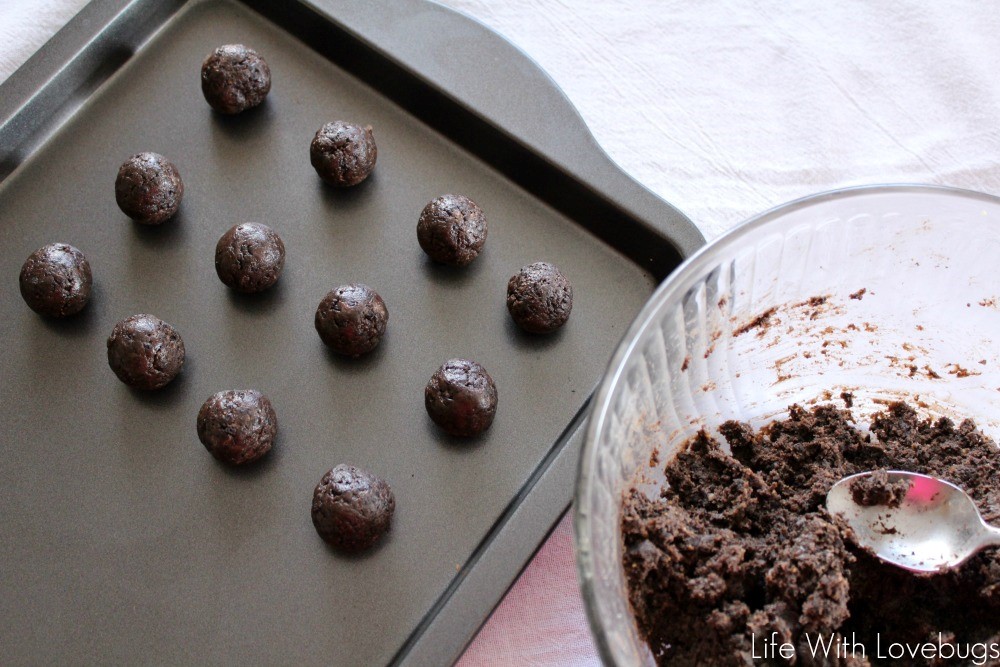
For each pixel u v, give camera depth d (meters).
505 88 0.62
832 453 0.51
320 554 0.55
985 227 0.50
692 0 0.67
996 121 0.63
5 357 0.59
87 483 0.57
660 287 0.47
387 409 0.58
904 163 0.63
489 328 0.59
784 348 0.54
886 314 0.53
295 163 0.63
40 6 0.66
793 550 0.47
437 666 0.52
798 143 0.64
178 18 0.67
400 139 0.64
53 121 0.64
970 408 0.54
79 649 0.54
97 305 0.60
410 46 0.63
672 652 0.48
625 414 0.47
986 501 0.49
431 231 0.59
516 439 0.57
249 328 0.59
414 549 0.55
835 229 0.50
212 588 0.55
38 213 0.62
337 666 0.53
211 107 0.64
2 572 0.55
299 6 0.65
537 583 0.56
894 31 0.66
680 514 0.49
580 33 0.66
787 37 0.66
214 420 0.56
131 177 0.60
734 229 0.48
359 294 0.58
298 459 0.57
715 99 0.65
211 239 0.61
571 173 0.60
